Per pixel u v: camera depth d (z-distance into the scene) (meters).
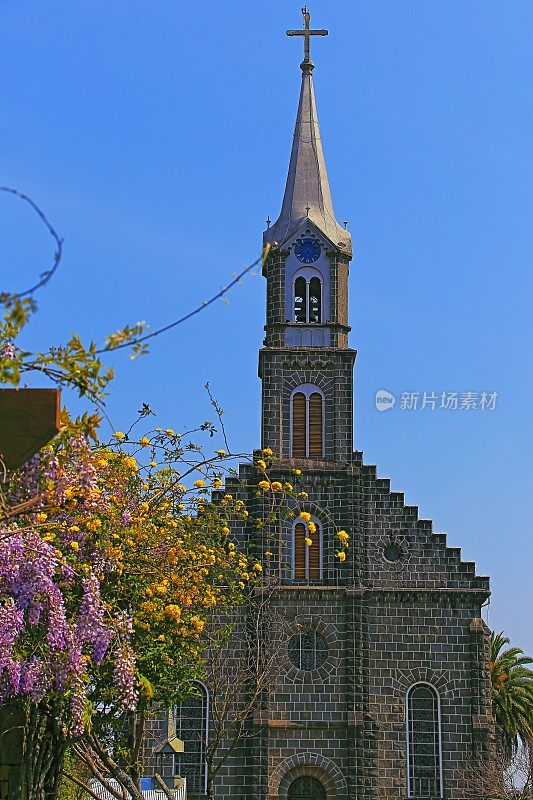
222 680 56.00
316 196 75.56
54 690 27.02
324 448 71.06
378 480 70.25
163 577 33.97
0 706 27.30
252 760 65.81
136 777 36.62
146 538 33.53
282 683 67.19
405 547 69.38
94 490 27.48
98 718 33.62
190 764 65.75
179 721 66.00
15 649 26.44
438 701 67.44
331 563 69.00
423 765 66.62
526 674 89.38
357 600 68.25
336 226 74.81
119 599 32.59
